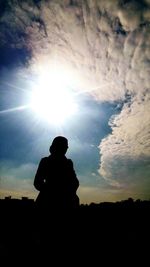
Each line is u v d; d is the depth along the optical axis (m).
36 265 2.85
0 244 4.20
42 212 2.85
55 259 2.70
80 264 3.26
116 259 3.67
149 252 4.00
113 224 5.59
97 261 3.54
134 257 3.78
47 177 3.04
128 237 4.75
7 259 3.47
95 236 4.77
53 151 3.19
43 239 2.75
